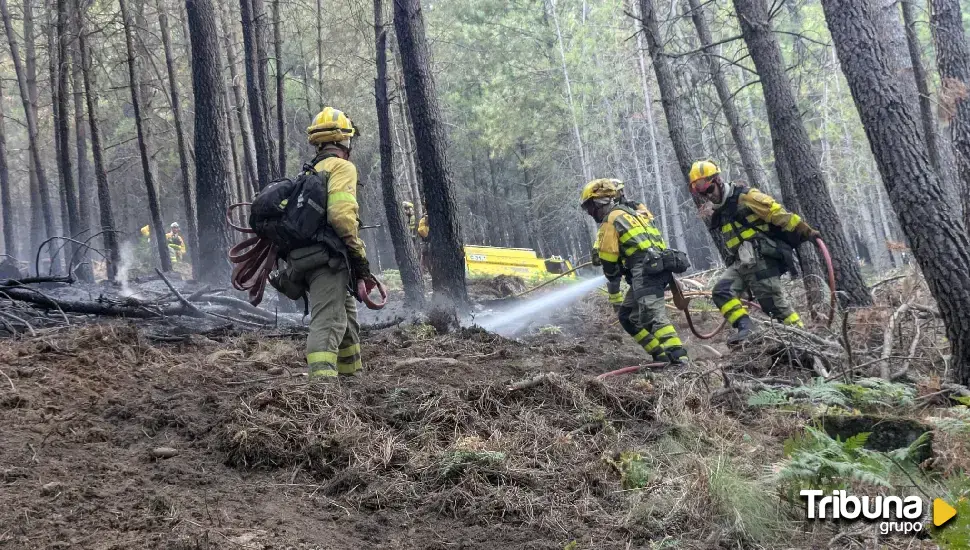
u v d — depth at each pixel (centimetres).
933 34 998
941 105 948
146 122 1638
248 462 367
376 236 3359
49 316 675
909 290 698
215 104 1139
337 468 369
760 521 335
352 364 505
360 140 2692
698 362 654
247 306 873
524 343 738
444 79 3191
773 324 637
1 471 320
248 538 292
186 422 399
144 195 3020
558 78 3053
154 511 305
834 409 482
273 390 411
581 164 3206
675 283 687
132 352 522
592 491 367
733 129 1330
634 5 2691
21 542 268
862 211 2981
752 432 464
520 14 3086
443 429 414
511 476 365
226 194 1146
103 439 379
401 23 813
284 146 1094
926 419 436
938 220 531
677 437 433
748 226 726
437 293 802
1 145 1953
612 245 684
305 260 466
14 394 413
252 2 1101
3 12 1864
